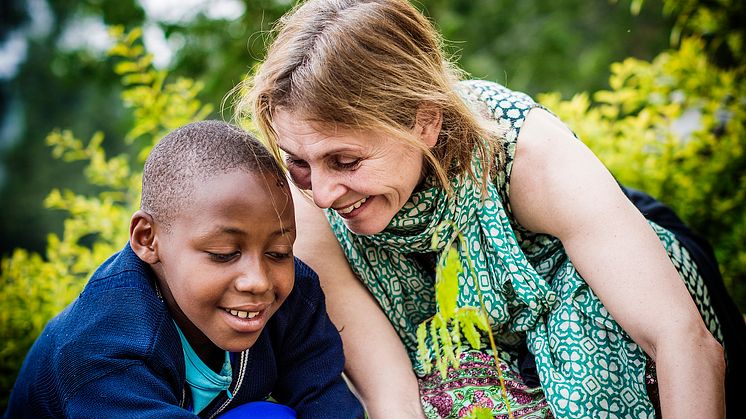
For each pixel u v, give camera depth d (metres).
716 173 3.78
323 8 1.93
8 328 3.28
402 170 1.91
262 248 1.84
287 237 1.88
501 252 2.12
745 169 3.81
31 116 15.31
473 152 2.10
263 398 2.14
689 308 1.94
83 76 6.91
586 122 3.76
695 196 3.77
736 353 2.34
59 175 15.05
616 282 1.97
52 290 3.39
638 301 1.94
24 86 15.44
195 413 2.04
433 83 1.93
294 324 2.14
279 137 1.89
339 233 2.25
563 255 2.23
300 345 2.13
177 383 1.93
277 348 2.13
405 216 2.08
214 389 2.04
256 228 1.82
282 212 1.86
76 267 3.46
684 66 3.91
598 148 3.72
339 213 1.96
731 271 3.69
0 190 14.85
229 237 1.81
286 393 2.16
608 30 7.79
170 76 5.80
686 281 2.24
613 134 3.90
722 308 2.34
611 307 1.99
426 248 2.16
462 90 2.08
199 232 1.81
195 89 3.57
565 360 2.08
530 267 2.12
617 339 2.08
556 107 3.81
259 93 1.89
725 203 3.75
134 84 6.23
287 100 1.84
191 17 5.77
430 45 1.98
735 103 3.96
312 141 1.83
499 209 2.13
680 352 1.87
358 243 2.24
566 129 2.23
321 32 1.86
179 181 1.84
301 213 2.29
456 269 1.64
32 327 3.30
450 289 1.63
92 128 14.92
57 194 3.71
